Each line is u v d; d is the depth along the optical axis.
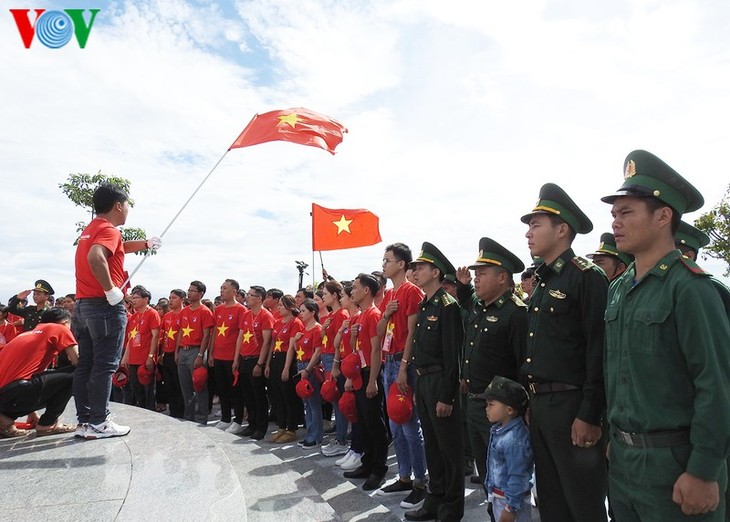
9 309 9.78
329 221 9.19
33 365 4.58
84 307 4.31
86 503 2.93
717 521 2.03
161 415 5.72
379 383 6.49
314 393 6.91
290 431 7.32
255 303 7.82
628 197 2.38
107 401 4.52
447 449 4.03
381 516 4.21
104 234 4.25
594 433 2.72
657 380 2.17
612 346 2.42
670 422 2.12
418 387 4.32
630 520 2.32
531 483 3.16
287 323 7.49
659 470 2.12
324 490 4.98
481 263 3.86
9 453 3.93
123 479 3.34
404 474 5.00
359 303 5.93
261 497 3.97
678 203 2.32
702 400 2.00
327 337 6.76
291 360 7.25
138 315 9.38
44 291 9.73
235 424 8.06
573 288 2.98
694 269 2.18
